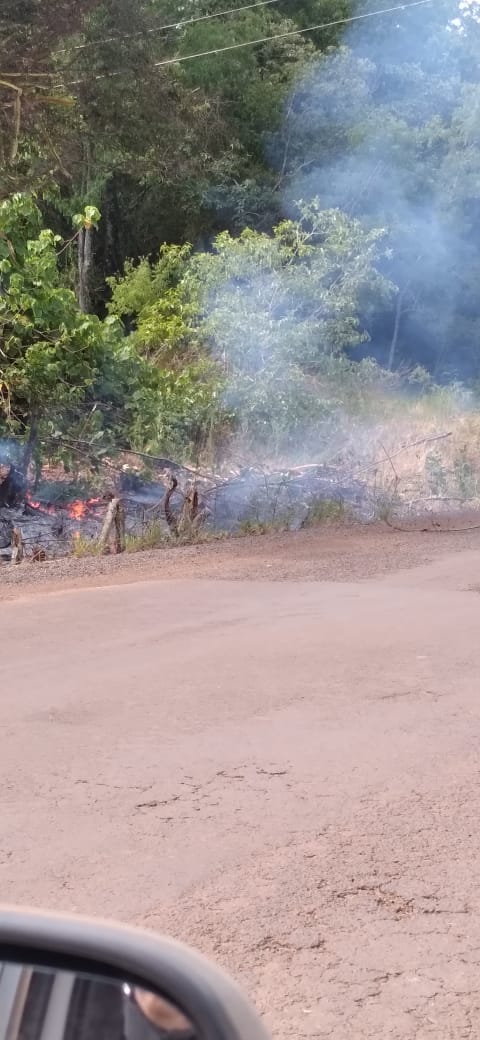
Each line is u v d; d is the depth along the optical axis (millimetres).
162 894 3938
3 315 14961
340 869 4160
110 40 16875
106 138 18234
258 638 7750
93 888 3969
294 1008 3258
